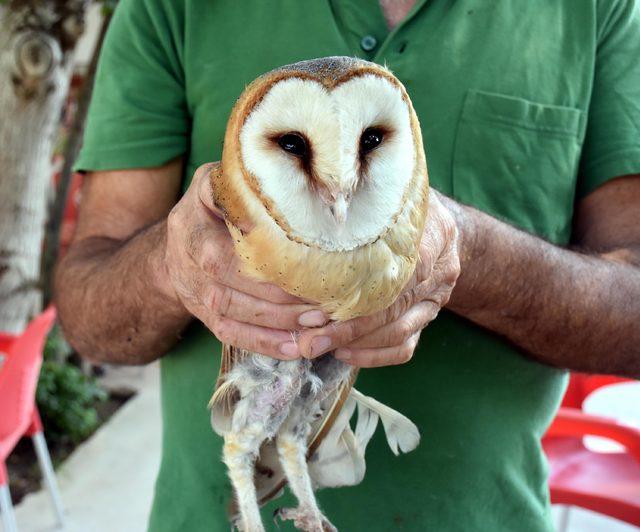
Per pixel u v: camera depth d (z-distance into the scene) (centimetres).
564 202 138
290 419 115
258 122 93
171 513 142
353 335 99
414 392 132
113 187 144
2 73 322
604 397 296
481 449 134
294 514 115
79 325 139
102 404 437
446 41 129
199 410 137
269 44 132
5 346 306
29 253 347
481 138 130
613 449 257
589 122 140
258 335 99
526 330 126
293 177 92
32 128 332
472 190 130
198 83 136
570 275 124
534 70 133
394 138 94
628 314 127
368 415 122
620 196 138
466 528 135
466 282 117
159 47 140
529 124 132
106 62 145
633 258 134
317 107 90
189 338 138
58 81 330
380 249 93
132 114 140
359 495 133
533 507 140
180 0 138
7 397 260
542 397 141
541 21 134
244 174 94
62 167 397
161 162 141
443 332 132
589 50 136
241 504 114
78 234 150
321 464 121
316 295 94
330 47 130
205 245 97
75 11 326
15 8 317
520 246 120
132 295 125
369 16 129
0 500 270
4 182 335
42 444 312
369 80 90
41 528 317
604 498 227
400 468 133
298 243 92
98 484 352
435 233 101
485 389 134
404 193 94
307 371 110
